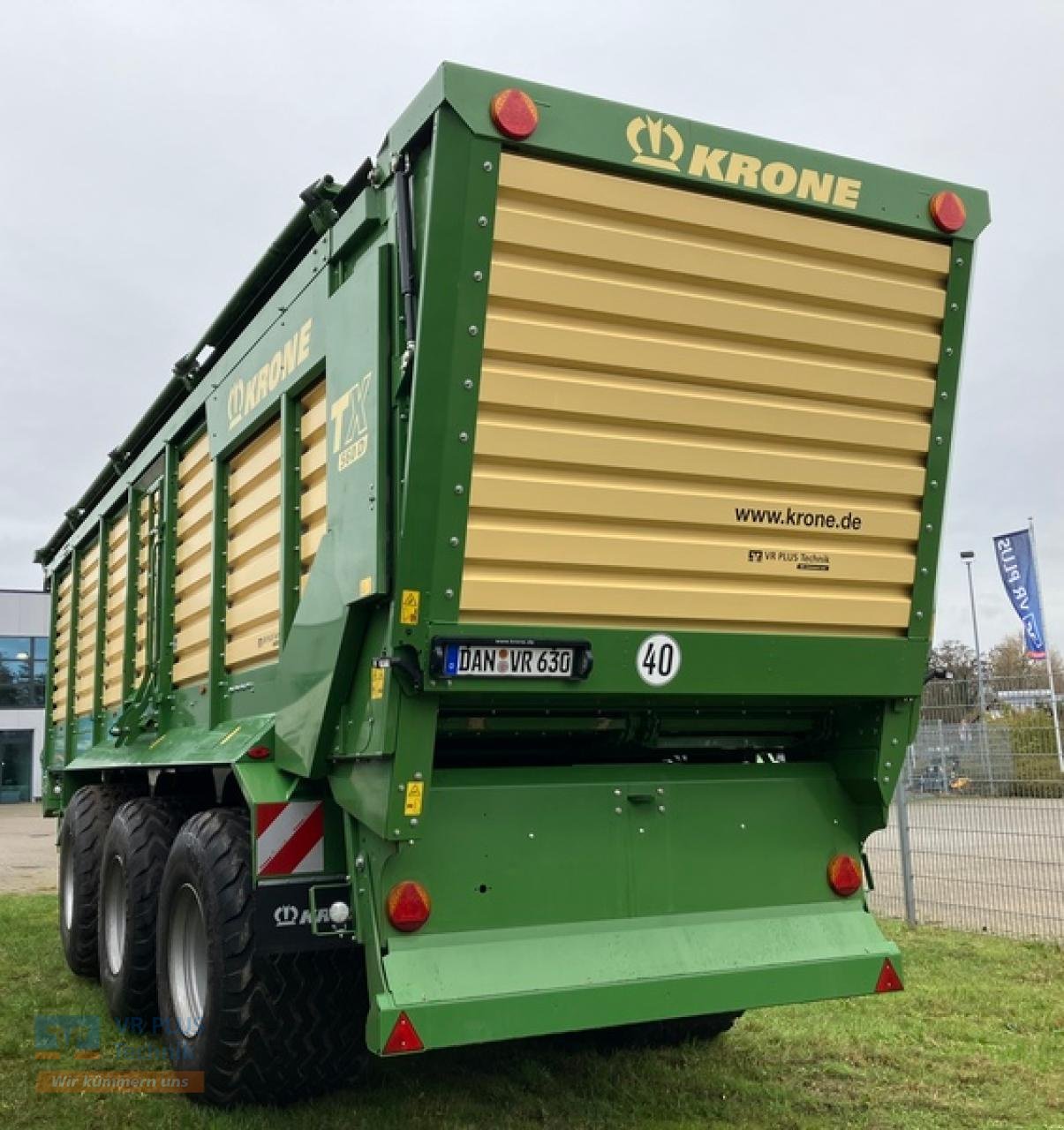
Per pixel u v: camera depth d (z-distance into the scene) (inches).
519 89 133.4
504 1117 167.6
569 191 137.8
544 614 143.6
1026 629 687.7
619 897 154.3
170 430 249.9
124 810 230.2
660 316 145.1
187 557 240.1
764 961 154.1
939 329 165.5
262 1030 159.2
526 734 165.2
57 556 403.2
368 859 146.9
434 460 133.8
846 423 159.8
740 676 156.9
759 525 155.6
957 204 162.4
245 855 164.1
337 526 153.2
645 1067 193.9
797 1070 192.7
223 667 210.1
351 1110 169.0
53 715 404.8
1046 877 313.0
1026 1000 235.6
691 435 150.3
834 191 154.3
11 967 286.0
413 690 138.3
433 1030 134.3
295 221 174.1
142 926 213.6
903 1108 173.5
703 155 145.3
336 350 156.9
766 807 167.2
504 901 147.6
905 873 326.6
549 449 140.4
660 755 181.8
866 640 165.5
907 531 167.2
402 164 138.4
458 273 132.7
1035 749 316.2
